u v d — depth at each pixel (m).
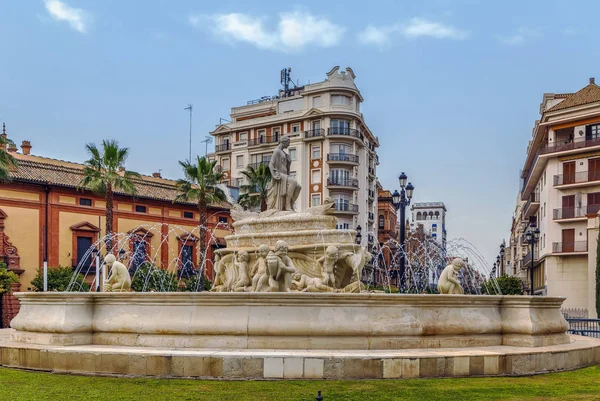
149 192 52.09
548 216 47.44
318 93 68.31
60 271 39.72
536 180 55.91
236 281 16.55
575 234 45.69
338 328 10.06
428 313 10.66
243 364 9.09
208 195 44.84
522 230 74.12
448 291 13.11
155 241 51.59
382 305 10.37
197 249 55.22
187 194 44.28
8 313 37.88
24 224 42.44
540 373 10.05
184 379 9.06
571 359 10.73
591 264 41.44
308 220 16.92
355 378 9.13
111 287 13.75
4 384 8.72
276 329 9.97
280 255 12.71
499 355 9.71
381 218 91.06
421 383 8.87
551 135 47.78
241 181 72.38
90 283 44.75
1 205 41.22
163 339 10.27
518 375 9.75
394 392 8.21
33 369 10.06
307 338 10.04
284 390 8.28
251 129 72.75
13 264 41.22
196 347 10.05
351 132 67.56
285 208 18.25
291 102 71.12
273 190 18.38
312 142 67.69
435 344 10.55
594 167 44.66
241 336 10.05
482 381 9.14
